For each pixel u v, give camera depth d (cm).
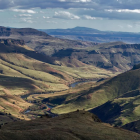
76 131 8712
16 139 7225
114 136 8700
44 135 7738
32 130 8138
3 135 7281
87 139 8088
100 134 8719
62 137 7769
